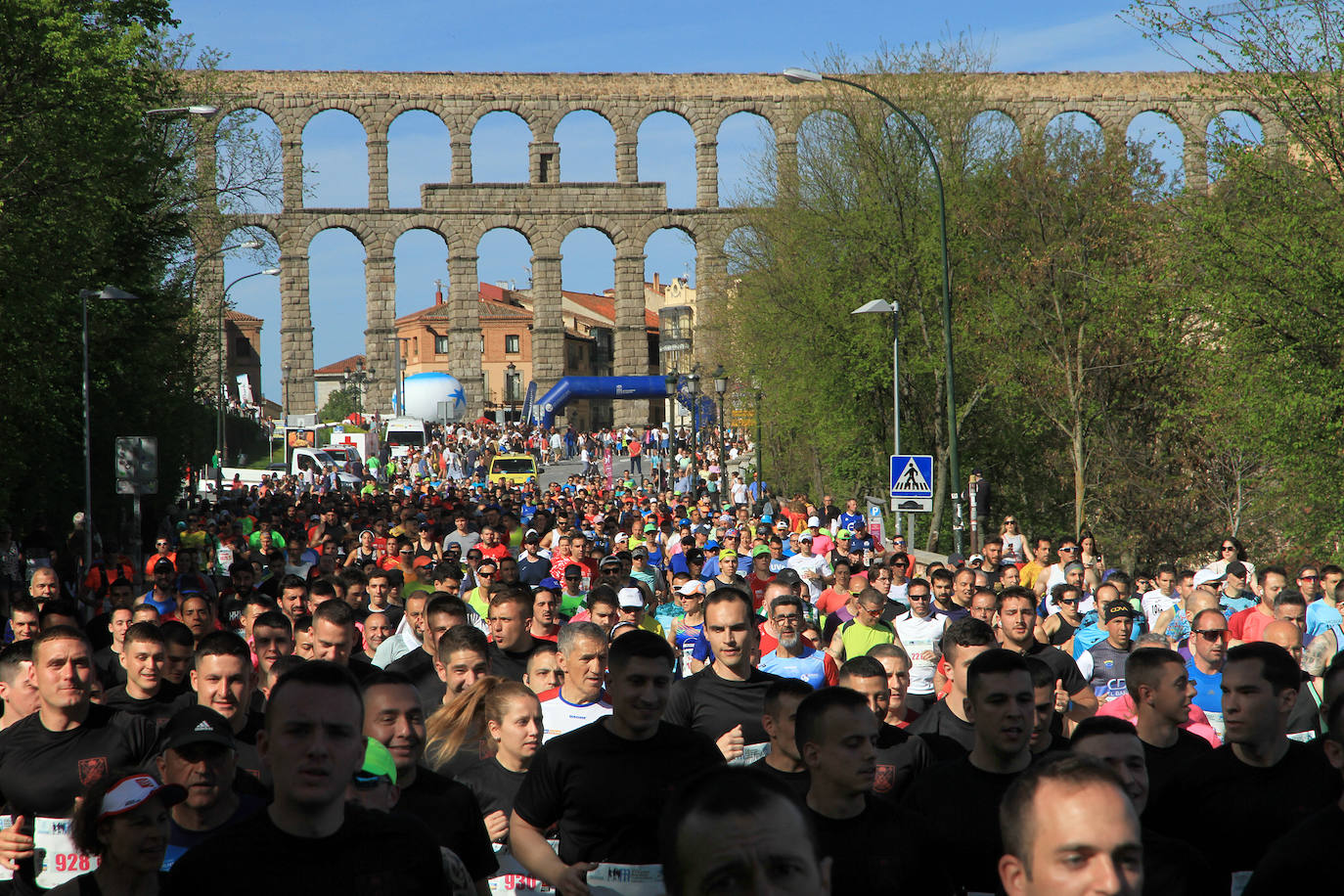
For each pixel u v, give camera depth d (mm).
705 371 67125
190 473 47781
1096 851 3221
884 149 42312
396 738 6121
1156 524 38438
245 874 4426
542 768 6355
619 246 95188
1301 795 6195
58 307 26062
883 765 7219
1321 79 25469
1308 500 27547
